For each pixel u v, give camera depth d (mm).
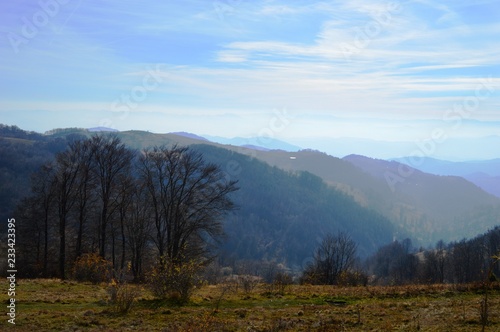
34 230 40094
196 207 37406
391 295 20797
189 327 13945
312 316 16234
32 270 38938
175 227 36750
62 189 39031
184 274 19516
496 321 13703
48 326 14469
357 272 34375
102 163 39531
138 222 40062
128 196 40125
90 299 19391
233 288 24422
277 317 15961
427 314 15648
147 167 37531
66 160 39094
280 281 25531
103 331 13945
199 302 18953
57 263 40906
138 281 32562
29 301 18406
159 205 38125
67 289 23281
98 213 41062
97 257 31391
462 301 17828
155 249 41062
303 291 22500
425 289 21844
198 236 37812
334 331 13586
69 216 40875
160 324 14969
